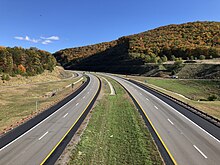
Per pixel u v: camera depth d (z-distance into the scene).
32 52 102.94
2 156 18.25
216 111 34.25
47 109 36.84
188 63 95.88
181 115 31.72
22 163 16.92
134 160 17.11
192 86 64.25
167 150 18.97
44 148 19.89
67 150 19.42
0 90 59.38
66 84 76.00
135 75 108.19
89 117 31.09
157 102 41.97
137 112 33.59
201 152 18.53
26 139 22.33
